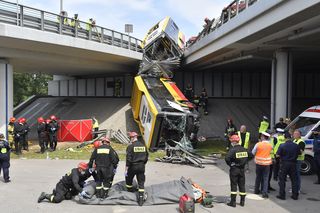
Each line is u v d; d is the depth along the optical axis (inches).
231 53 853.2
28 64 935.7
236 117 1070.4
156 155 669.3
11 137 723.4
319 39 645.9
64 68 1067.3
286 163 365.4
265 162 372.2
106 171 352.2
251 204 350.9
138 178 347.9
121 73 1246.9
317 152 434.9
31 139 956.6
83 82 1373.0
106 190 353.1
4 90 770.8
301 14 470.0
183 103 767.7
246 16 605.3
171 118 690.2
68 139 871.1
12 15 659.4
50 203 351.3
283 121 614.5
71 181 358.9
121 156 670.5
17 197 373.7
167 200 349.7
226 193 397.4
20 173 503.2
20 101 1947.6
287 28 561.3
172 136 711.1
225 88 1261.1
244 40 667.4
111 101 1165.1
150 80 882.1
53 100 1299.2
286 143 367.2
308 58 949.2
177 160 595.2
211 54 871.1
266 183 374.9
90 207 337.7
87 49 812.0
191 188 362.6
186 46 1157.1
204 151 733.3
